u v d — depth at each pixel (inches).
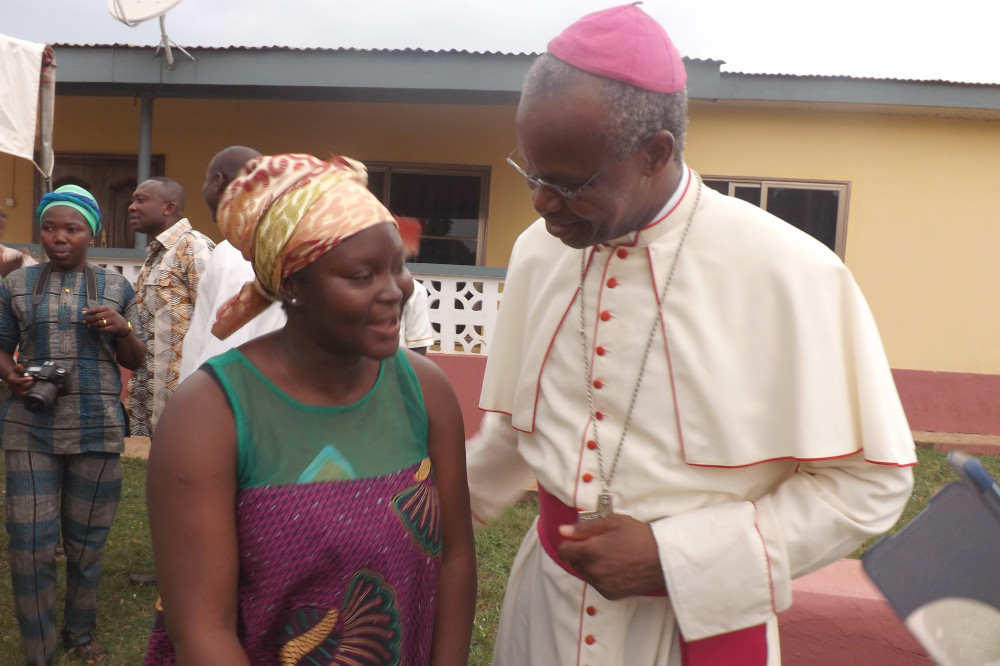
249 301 57.8
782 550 63.2
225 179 127.0
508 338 80.3
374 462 57.4
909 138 325.4
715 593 62.5
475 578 65.9
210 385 54.6
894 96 302.2
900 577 48.7
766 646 67.2
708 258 66.9
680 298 66.9
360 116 342.6
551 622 73.6
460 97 319.9
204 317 124.1
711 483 65.6
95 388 142.4
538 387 74.0
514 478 83.8
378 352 54.2
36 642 138.4
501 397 80.0
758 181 330.0
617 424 68.7
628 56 58.1
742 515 63.7
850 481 64.1
